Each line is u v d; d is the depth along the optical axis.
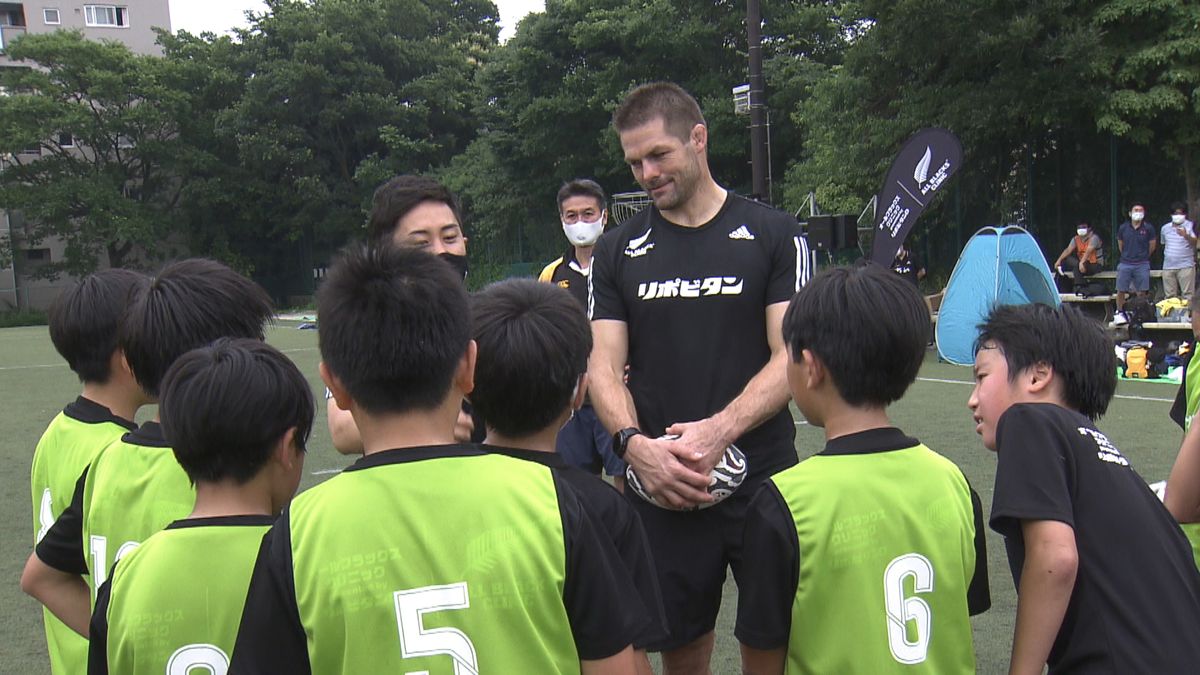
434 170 33.78
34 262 38.31
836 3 25.45
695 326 2.66
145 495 1.94
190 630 1.59
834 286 1.89
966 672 1.83
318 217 36.12
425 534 1.42
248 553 1.63
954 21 14.73
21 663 3.65
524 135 28.77
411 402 1.50
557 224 29.05
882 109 17.36
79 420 2.28
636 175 2.70
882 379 1.85
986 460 6.30
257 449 1.65
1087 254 14.07
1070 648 1.83
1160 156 15.01
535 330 1.77
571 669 1.48
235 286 2.04
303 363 14.41
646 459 2.43
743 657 1.93
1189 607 1.83
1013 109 14.66
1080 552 1.83
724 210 2.71
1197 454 2.21
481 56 42.03
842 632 1.79
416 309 1.48
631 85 26.03
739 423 2.44
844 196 18.23
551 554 1.46
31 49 34.03
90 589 2.02
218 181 35.84
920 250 17.92
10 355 18.11
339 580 1.40
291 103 34.97
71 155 36.16
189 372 1.65
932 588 1.80
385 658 1.38
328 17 35.09
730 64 25.72
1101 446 1.93
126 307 2.08
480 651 1.40
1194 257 12.82
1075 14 14.62
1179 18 13.74
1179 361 10.23
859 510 1.80
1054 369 2.06
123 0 43.19
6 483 6.75
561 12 27.36
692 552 2.61
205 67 36.62
